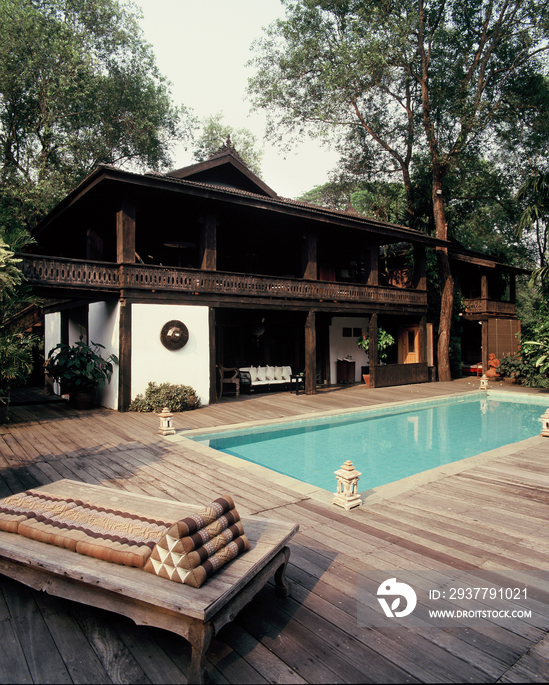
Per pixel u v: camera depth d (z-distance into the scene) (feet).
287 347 55.52
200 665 7.06
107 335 37.63
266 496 16.70
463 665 7.95
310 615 9.36
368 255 54.34
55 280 32.04
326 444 28.09
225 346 49.96
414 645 8.48
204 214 39.40
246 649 8.33
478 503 16.25
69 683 7.50
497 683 7.52
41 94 67.31
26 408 37.09
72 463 20.92
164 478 18.75
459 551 12.31
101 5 71.31
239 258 53.42
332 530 13.65
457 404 43.55
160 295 36.37
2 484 17.83
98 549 8.79
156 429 28.63
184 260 51.88
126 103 77.30
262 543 9.47
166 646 8.50
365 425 33.81
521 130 68.13
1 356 26.40
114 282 34.91
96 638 8.72
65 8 70.28
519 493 17.38
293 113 69.62
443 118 64.18
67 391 36.70
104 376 35.73
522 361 56.29
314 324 46.55
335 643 8.52
